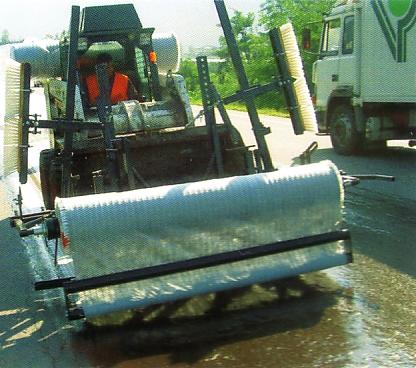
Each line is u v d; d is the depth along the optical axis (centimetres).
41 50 890
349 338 471
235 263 527
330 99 1356
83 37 829
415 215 801
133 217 494
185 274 515
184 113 736
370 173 1084
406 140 1375
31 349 490
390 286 568
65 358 473
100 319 533
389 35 1195
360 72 1264
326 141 1522
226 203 515
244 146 688
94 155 672
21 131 595
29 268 689
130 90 845
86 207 492
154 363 455
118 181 615
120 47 865
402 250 666
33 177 1209
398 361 435
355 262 632
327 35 1384
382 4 1205
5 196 1062
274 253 532
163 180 682
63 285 488
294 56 654
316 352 454
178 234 505
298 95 657
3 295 610
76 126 613
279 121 2008
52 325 532
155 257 505
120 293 503
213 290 521
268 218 528
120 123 709
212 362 451
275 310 530
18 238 802
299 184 537
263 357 452
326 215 546
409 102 1171
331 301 541
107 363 461
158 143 662
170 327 511
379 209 834
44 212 628
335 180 546
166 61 966
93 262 491
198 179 692
